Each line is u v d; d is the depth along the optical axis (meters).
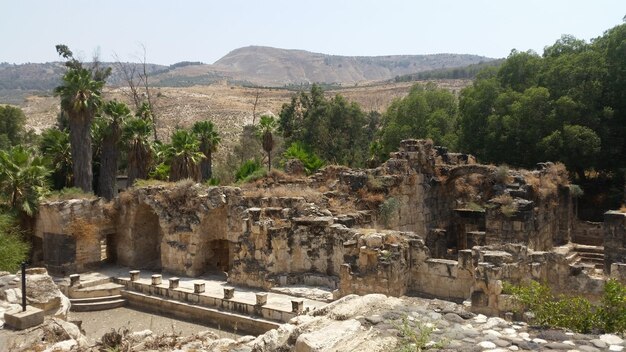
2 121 80.12
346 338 10.09
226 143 101.00
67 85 48.78
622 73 49.94
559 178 39.28
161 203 35.28
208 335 16.17
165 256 35.00
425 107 63.69
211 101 137.88
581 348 9.73
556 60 53.53
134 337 15.34
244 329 26.27
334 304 12.16
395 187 35.16
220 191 33.69
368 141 78.31
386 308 11.83
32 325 14.48
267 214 30.33
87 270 36.25
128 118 54.06
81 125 49.12
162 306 29.91
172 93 149.88
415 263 24.53
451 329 10.66
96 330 26.84
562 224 39.44
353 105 75.88
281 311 25.42
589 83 49.88
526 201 31.38
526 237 30.83
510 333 10.52
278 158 72.69
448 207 40.72
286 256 29.88
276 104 140.12
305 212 30.86
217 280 32.41
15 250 29.95
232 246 32.84
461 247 40.09
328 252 29.36
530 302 15.30
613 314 12.47
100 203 37.34
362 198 34.22
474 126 55.88
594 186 53.44
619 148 50.38
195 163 50.31
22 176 37.03
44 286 17.64
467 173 38.22
